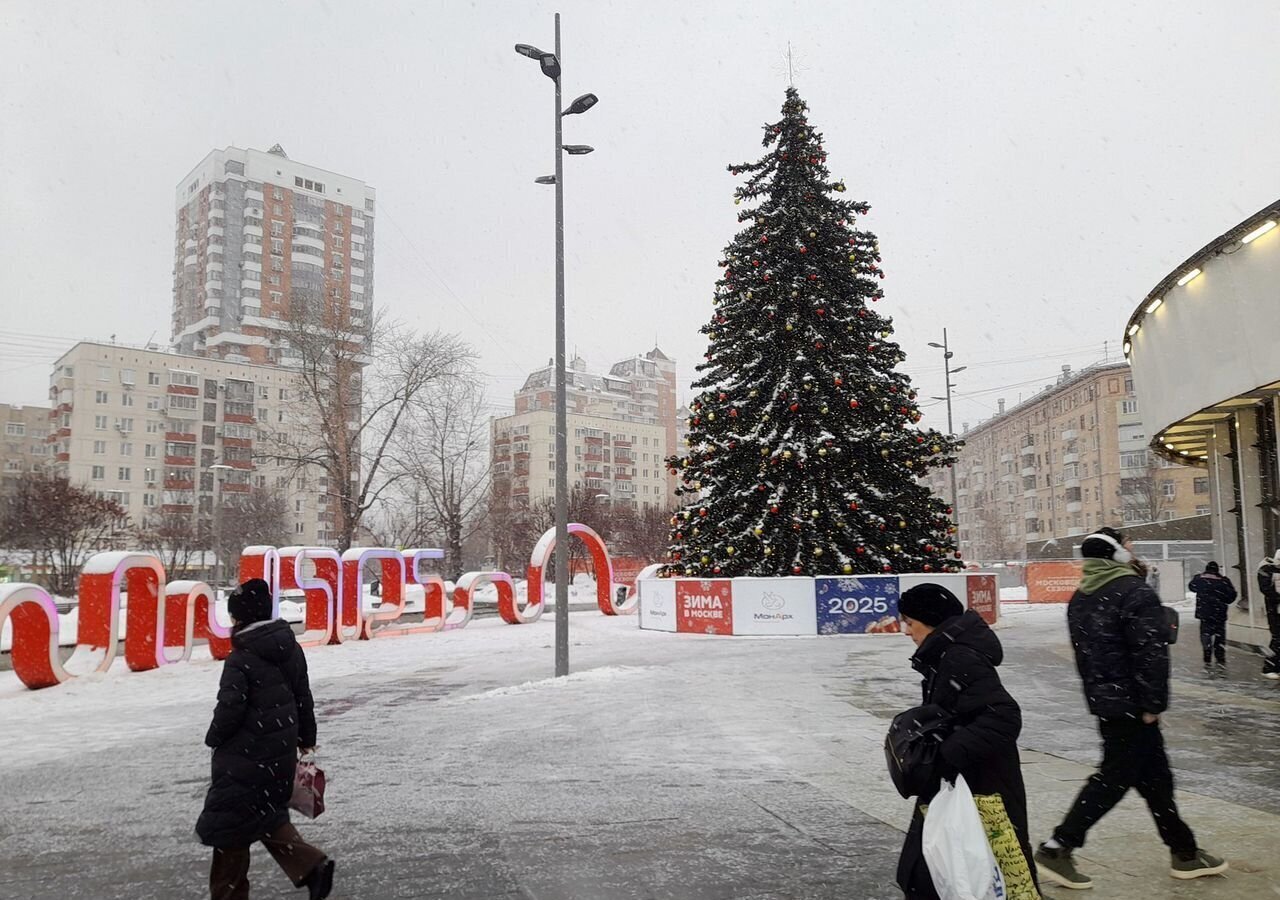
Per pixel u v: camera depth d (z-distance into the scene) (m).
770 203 24.03
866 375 23.22
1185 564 40.47
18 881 4.96
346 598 21.75
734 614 20.92
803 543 22.12
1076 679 12.02
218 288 86.94
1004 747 3.27
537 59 15.70
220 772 4.09
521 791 6.68
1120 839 5.07
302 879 4.23
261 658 4.25
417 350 39.56
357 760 8.06
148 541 47.91
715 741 8.38
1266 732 8.12
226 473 71.81
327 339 38.09
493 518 55.94
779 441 22.64
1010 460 93.31
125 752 9.00
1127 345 17.52
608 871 4.80
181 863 5.27
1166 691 4.34
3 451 86.44
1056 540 57.25
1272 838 4.98
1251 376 11.72
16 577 39.41
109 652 15.51
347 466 38.31
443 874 4.83
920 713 3.40
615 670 13.79
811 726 9.05
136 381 73.62
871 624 20.70
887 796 6.27
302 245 91.00
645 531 66.56
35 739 9.83
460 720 10.14
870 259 24.19
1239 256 11.72
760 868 4.79
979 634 3.41
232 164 88.19
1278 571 11.98
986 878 3.16
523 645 20.11
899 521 22.67
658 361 121.88
